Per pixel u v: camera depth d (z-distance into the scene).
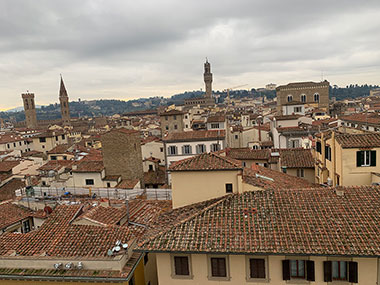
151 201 39.38
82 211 30.84
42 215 37.56
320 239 19.45
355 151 29.77
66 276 21.41
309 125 70.81
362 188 23.91
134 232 28.36
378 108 125.75
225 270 20.72
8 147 120.19
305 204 22.80
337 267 19.52
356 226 20.14
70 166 64.81
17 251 25.12
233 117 155.38
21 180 63.69
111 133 60.75
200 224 22.09
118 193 51.03
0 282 22.38
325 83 145.25
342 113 139.62
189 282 21.16
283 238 19.88
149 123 171.25
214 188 26.62
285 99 149.12
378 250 18.20
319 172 38.19
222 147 69.00
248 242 19.92
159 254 21.33
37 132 162.25
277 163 49.66
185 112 116.75
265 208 22.83
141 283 24.55
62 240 25.83
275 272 20.14
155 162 78.00
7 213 38.09
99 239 25.47
